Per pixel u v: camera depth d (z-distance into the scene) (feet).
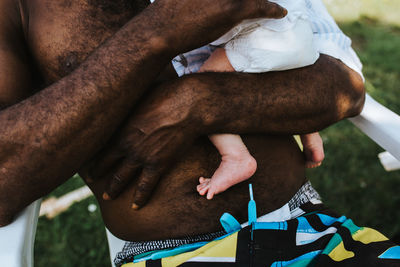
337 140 9.19
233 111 3.34
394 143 4.30
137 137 3.28
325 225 3.54
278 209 3.87
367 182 8.25
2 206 3.16
